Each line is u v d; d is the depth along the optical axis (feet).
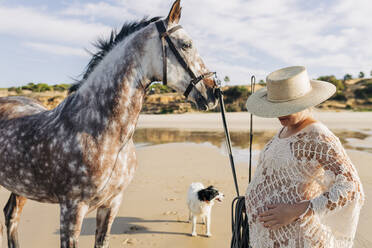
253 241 5.91
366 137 50.26
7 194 21.50
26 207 18.30
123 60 7.76
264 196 5.70
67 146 7.51
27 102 10.68
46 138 7.93
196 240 13.85
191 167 29.89
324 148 4.91
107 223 8.53
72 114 7.89
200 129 79.41
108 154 7.47
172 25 7.77
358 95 198.80
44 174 7.91
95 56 8.51
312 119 5.57
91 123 7.59
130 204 18.92
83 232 14.87
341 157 4.83
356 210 4.74
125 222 16.05
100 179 7.41
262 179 5.88
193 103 8.05
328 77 225.56
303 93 5.44
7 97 11.03
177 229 15.17
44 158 7.85
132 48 7.76
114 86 7.66
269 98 5.71
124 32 8.52
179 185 23.21
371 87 198.80
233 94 197.36
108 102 7.61
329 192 4.73
